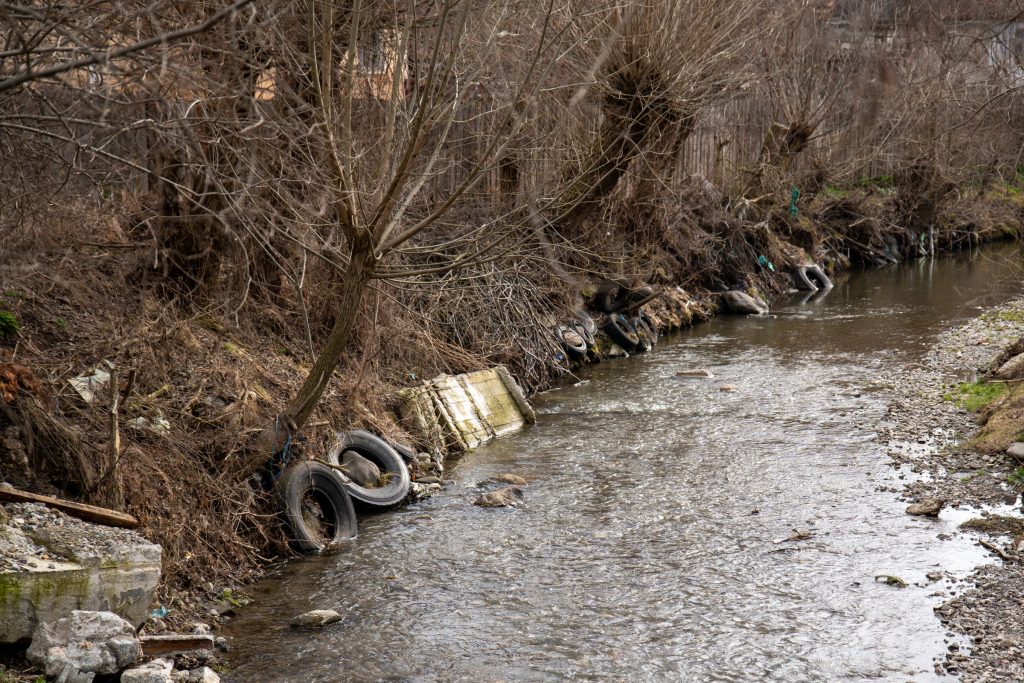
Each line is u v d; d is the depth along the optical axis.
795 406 14.09
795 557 8.48
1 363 7.31
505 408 13.48
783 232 28.73
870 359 17.23
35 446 7.22
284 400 10.29
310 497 9.39
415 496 10.33
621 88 14.71
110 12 5.66
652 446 12.18
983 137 21.83
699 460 11.52
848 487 10.39
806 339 19.45
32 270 7.61
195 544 8.05
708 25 15.13
